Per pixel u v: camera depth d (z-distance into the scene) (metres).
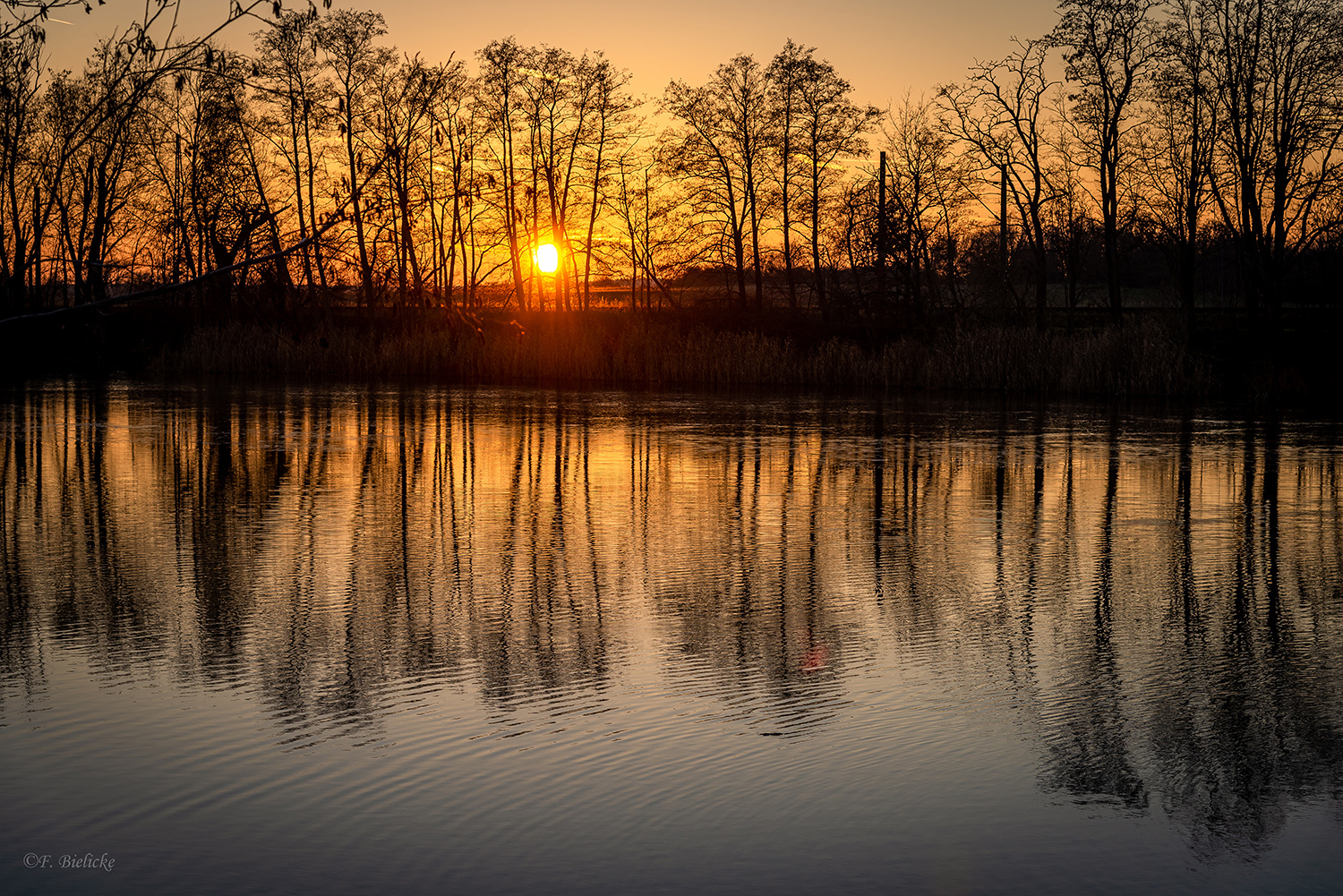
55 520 17.11
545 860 6.24
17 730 8.13
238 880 5.99
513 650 10.38
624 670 9.77
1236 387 41.72
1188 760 7.86
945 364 45.12
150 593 12.55
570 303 60.81
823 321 54.66
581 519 17.59
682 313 56.69
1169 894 5.99
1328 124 42.00
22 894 5.80
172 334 49.16
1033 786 7.36
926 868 6.23
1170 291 55.28
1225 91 44.41
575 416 34.34
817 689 9.27
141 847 6.37
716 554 15.03
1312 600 12.73
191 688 9.16
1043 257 50.88
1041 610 12.19
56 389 41.88
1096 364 42.66
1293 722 8.66
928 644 10.76
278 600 12.29
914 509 18.80
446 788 7.18
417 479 21.69
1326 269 47.22
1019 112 50.34
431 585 13.04
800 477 22.30
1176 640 11.04
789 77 57.00
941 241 53.38
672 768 7.53
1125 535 16.67
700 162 58.09
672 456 25.33
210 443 26.88
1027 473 23.09
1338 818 6.96
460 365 48.91
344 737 8.04
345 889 5.91
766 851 6.38
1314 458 25.38
